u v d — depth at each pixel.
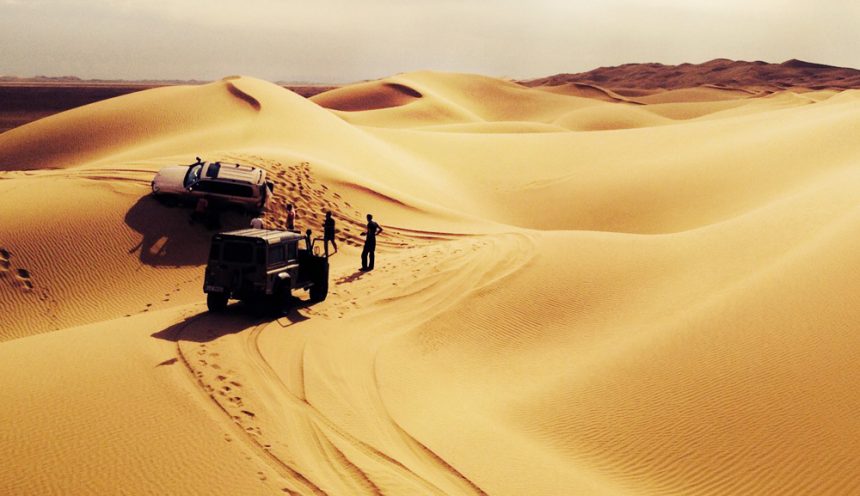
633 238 22.19
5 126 116.31
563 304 17.23
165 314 15.86
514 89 160.88
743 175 38.91
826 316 13.20
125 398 10.10
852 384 11.22
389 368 13.67
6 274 20.28
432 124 118.75
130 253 22.39
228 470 8.43
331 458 9.47
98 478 7.95
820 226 18.27
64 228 22.67
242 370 12.01
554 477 10.02
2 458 8.20
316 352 13.68
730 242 19.25
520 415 12.33
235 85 59.31
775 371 12.03
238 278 15.47
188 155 32.28
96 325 14.73
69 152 50.47
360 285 19.41
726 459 10.31
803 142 40.25
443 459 10.16
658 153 49.50
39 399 9.84
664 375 12.73
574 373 13.64
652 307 16.23
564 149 55.22
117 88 196.62
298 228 27.11
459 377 14.10
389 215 31.98
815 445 10.15
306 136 46.44
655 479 10.21
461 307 17.17
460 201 42.41
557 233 24.20
